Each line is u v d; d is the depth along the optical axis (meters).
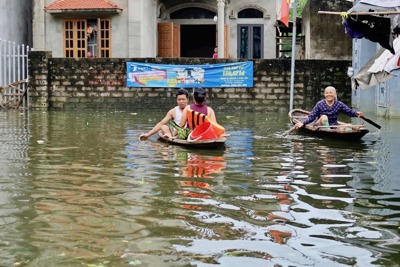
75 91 23.52
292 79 20.02
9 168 9.33
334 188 7.93
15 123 17.23
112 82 23.42
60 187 7.90
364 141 13.00
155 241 5.52
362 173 9.05
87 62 23.42
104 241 5.51
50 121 17.98
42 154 10.83
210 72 22.97
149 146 11.94
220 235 5.73
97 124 16.98
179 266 4.87
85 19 26.62
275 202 7.11
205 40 30.95
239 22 30.12
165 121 12.84
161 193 7.55
